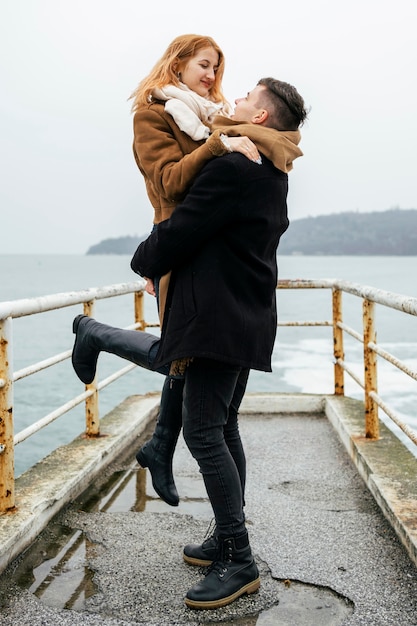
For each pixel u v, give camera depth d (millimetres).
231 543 2285
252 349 2184
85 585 2406
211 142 2084
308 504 3301
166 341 2172
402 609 2248
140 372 19594
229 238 2172
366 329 4039
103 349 2689
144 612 2217
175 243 2129
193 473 3799
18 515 2750
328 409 5133
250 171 2117
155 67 2467
